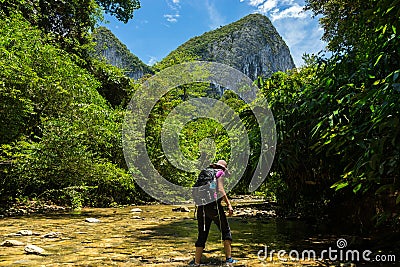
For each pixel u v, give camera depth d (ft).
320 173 21.27
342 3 23.58
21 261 13.10
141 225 23.93
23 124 33.35
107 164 36.94
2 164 31.19
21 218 27.07
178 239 18.24
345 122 15.81
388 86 10.41
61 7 61.67
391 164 10.69
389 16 11.78
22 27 36.68
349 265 12.44
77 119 35.12
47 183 35.91
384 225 17.29
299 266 12.46
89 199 40.47
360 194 18.02
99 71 64.13
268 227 22.12
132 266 12.48
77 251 15.05
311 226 22.20
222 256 14.14
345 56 17.72
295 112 20.63
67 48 59.26
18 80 30.53
